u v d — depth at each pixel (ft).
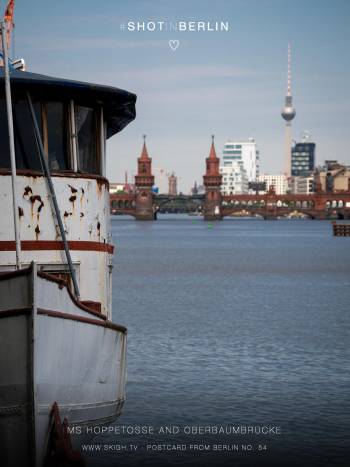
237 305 230.27
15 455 65.57
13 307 61.52
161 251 565.53
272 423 102.01
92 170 76.48
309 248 611.47
